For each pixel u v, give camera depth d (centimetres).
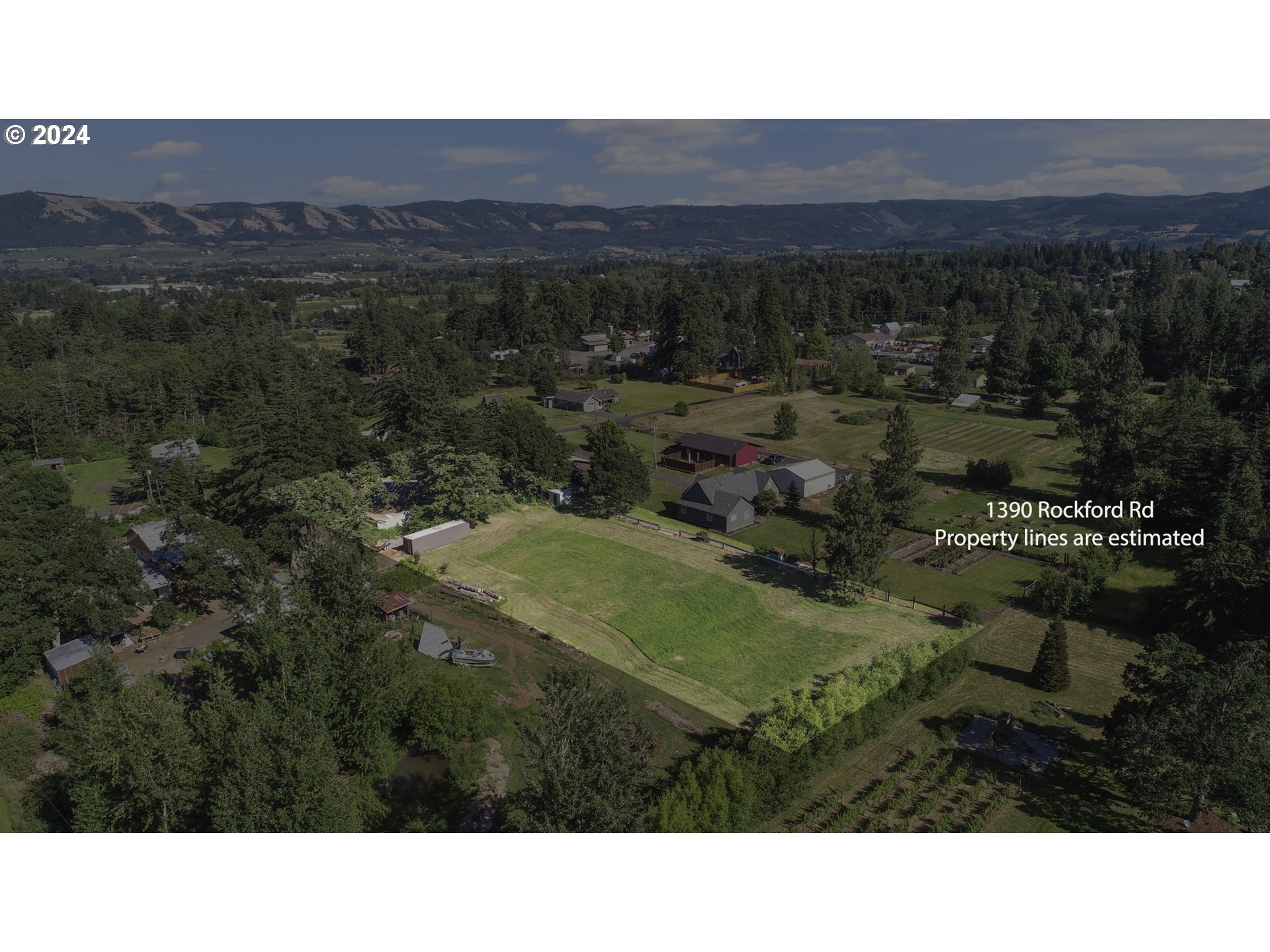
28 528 4472
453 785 3269
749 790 2777
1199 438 6259
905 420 6028
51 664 4006
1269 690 2819
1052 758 3312
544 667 4122
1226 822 2922
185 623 4575
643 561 5450
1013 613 4666
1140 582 4838
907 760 3281
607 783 2419
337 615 3712
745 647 4312
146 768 2598
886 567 5369
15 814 3091
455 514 6116
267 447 5788
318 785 2558
